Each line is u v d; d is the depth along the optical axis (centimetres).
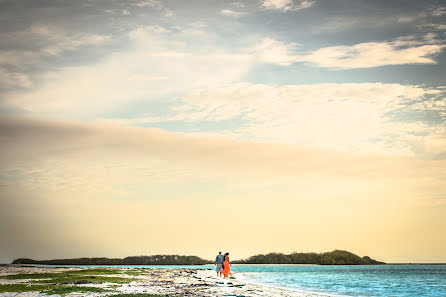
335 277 7631
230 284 3578
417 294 3544
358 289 4047
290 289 3538
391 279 7138
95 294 2159
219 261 5147
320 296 2748
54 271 5000
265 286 3747
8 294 2094
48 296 2031
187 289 2783
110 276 3928
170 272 5703
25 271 5012
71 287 2486
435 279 7369
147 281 3406
